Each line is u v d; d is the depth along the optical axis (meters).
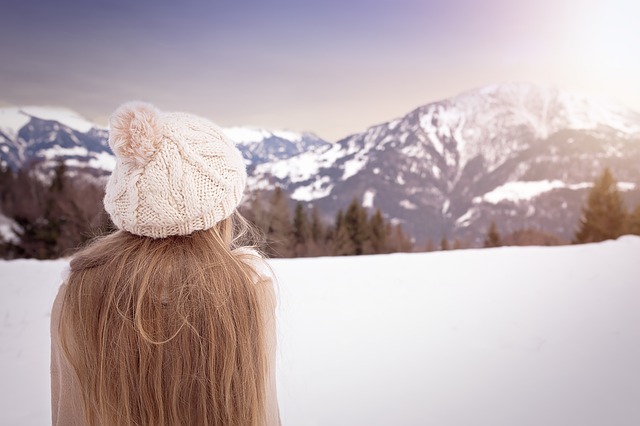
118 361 0.92
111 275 0.95
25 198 27.94
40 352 3.71
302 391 3.00
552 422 2.57
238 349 0.97
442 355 3.58
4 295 5.67
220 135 1.03
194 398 0.93
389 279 6.49
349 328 4.25
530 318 4.48
